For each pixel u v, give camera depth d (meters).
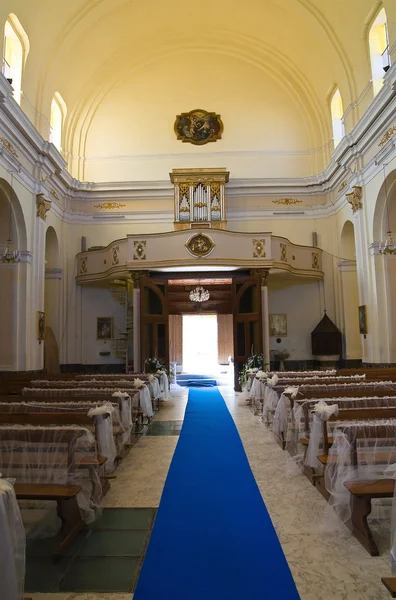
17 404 5.62
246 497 4.85
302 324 16.61
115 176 17.20
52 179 14.38
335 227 16.22
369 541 3.60
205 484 5.29
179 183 15.78
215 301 17.47
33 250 12.56
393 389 7.07
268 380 8.36
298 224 16.67
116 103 17.39
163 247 14.05
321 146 16.97
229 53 17.12
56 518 4.25
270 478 5.49
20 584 2.76
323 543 3.77
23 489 3.80
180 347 22.47
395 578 3.07
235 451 6.79
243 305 14.66
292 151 17.28
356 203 13.18
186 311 17.58
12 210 11.74
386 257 12.31
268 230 16.64
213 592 3.07
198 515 4.38
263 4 14.43
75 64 15.15
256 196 16.78
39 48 12.65
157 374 11.27
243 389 12.72
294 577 3.26
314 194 16.70
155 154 17.31
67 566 3.46
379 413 4.66
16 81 12.06
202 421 9.19
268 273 14.40
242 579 3.23
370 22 12.19
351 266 15.78
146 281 14.20
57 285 15.59
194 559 3.52
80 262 16.23
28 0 11.27
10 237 11.97
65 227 16.30
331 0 12.56
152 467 6.02
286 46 15.97
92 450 4.76
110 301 16.73
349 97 13.84
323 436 4.76
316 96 16.62
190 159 17.33
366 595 3.04
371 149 12.41
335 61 14.02
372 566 3.40
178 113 17.48
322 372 9.73
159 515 4.39
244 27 15.98
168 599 3.01
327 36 13.60
